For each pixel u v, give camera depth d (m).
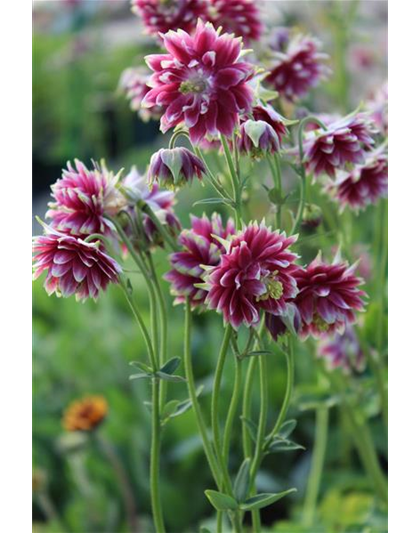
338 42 1.03
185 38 0.60
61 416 1.18
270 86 0.75
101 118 1.76
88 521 1.04
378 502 0.87
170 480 1.08
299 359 1.13
